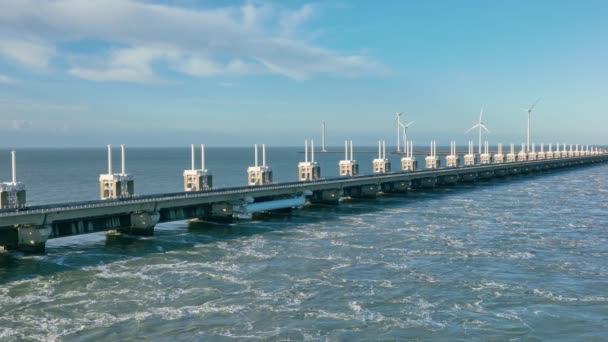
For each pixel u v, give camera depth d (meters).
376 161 167.38
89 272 59.97
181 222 96.31
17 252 69.25
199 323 44.59
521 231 84.06
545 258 65.69
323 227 90.31
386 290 53.09
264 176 121.81
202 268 61.69
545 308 48.09
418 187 166.75
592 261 64.25
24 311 47.25
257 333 42.62
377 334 42.44
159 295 51.72
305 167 136.12
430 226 90.00
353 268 61.28
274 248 72.56
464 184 182.88
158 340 41.25
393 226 90.56
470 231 84.50
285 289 53.53
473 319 45.53
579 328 43.72
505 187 168.38
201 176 104.25
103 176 86.75
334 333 42.62
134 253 69.69
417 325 44.22
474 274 58.50
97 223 76.81
